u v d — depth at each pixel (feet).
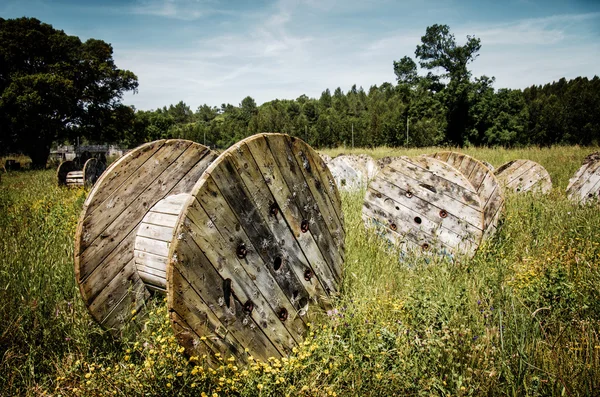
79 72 111.65
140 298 11.39
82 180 39.19
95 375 8.20
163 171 11.59
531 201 22.47
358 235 17.04
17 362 9.26
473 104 142.61
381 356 8.68
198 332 8.04
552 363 8.46
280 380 7.85
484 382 7.95
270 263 9.75
